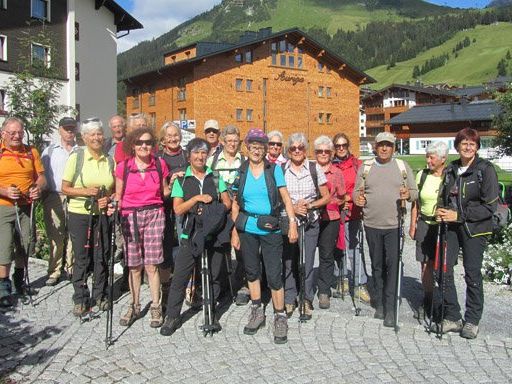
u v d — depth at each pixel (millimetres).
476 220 5656
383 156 6172
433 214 6270
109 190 6527
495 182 5602
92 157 6449
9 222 6668
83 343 5535
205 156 5875
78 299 6301
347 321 6230
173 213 6691
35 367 4984
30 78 14711
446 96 91000
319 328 6008
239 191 5797
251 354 5328
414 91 93375
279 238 5801
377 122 97688
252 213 5777
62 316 6324
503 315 6633
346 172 7449
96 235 6398
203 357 5250
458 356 5301
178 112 49938
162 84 51812
